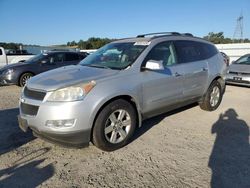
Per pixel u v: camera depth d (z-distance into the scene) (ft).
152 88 14.82
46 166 11.77
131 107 13.73
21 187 10.18
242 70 32.12
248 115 19.67
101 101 12.26
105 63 15.43
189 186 10.25
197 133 15.88
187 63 17.56
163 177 10.89
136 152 13.23
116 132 13.28
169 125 17.31
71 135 11.81
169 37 17.12
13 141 14.44
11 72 32.58
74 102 11.69
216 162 12.15
